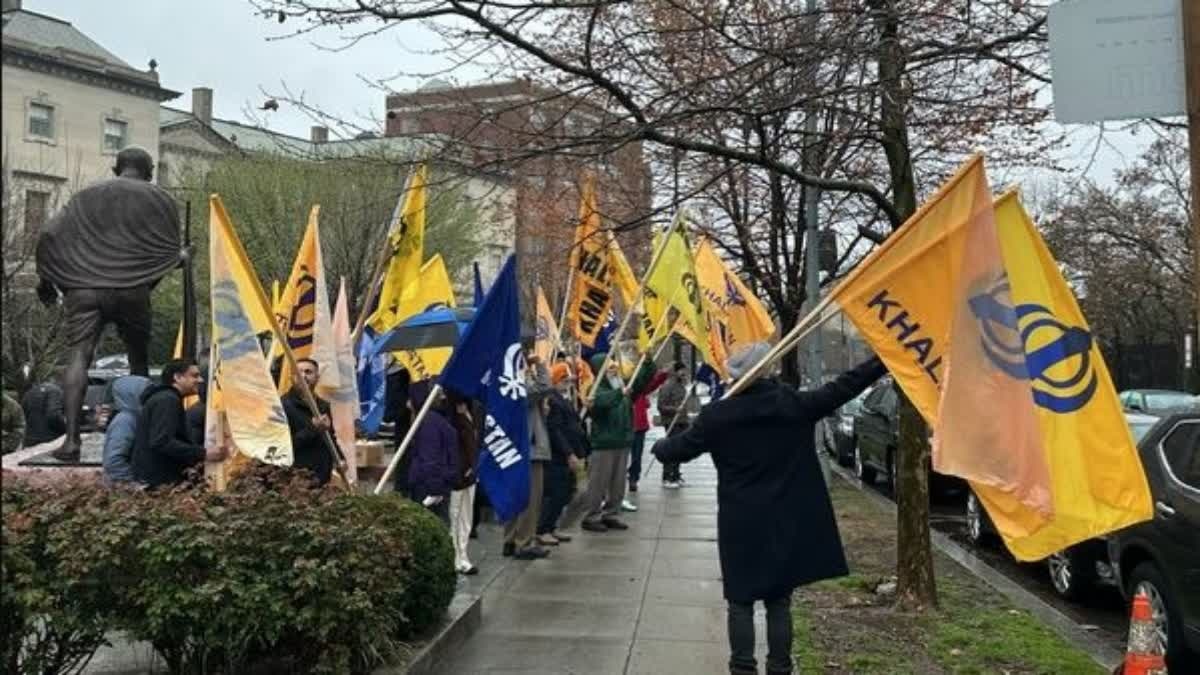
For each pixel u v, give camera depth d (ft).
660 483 57.77
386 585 18.56
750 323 45.55
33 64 149.89
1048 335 17.76
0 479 10.86
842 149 34.30
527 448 24.17
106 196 33.37
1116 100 12.37
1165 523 22.39
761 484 18.11
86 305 32.81
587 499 39.68
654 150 38.40
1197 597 21.08
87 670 19.34
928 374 18.12
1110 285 121.49
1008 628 24.07
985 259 17.25
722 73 24.66
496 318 24.31
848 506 46.39
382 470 41.78
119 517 17.39
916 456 26.09
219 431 22.20
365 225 78.38
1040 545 16.52
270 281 86.28
